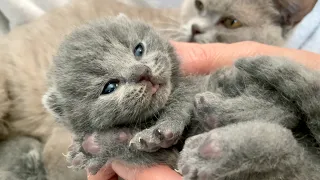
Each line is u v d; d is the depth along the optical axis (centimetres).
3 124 16
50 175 14
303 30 17
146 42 9
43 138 16
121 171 8
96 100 8
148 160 8
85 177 14
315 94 7
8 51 16
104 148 8
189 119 8
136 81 8
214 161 6
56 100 9
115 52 8
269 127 7
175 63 9
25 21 18
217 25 15
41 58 16
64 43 9
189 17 16
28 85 16
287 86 7
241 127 7
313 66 10
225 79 9
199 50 11
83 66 8
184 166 7
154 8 18
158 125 8
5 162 15
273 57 8
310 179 7
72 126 8
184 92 9
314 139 8
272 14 15
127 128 8
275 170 6
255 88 8
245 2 15
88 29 9
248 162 6
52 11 18
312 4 15
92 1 18
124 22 9
